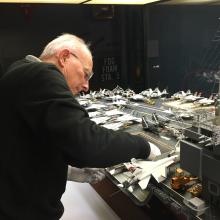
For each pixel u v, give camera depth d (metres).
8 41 4.33
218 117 1.12
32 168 0.96
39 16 4.41
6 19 4.25
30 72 0.91
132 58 4.96
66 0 2.63
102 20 4.75
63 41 1.09
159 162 1.33
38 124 0.88
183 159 1.17
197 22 4.69
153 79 5.01
